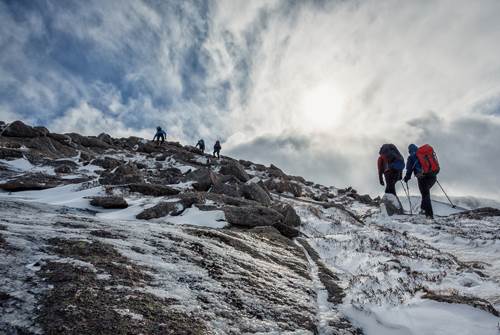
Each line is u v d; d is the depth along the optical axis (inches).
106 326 121.3
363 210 1002.1
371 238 393.4
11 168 824.3
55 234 210.4
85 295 138.8
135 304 141.5
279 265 268.4
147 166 1148.5
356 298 202.8
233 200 516.7
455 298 179.0
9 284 134.6
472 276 232.5
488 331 145.7
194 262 213.5
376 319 176.7
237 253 263.3
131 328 123.6
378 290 209.3
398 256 297.4
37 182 642.2
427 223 516.1
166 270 188.4
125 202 476.4
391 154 651.5
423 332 154.6
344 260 319.0
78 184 628.7
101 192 546.3
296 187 1145.4
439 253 323.9
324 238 410.6
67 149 1219.2
